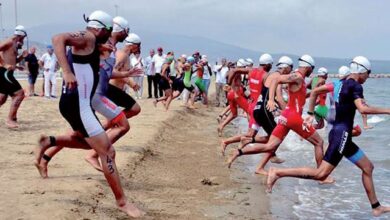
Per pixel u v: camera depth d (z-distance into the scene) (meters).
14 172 7.44
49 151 7.02
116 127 7.13
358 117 21.58
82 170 7.76
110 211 6.08
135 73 7.17
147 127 13.68
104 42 5.72
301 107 8.12
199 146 12.20
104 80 6.92
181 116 17.58
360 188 8.58
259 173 9.30
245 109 11.34
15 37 11.23
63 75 5.16
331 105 8.73
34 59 21.16
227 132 15.20
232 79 11.34
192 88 18.69
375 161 11.27
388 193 8.36
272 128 9.15
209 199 7.51
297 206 7.45
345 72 11.45
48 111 15.63
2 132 11.12
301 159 10.88
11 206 5.70
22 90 11.75
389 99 36.09
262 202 7.55
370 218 6.98
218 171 9.44
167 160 10.16
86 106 5.59
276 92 9.06
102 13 5.61
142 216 6.11
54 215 5.48
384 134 15.88
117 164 8.73
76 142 6.74
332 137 6.61
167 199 7.27
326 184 8.76
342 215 7.09
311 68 8.12
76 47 5.49
